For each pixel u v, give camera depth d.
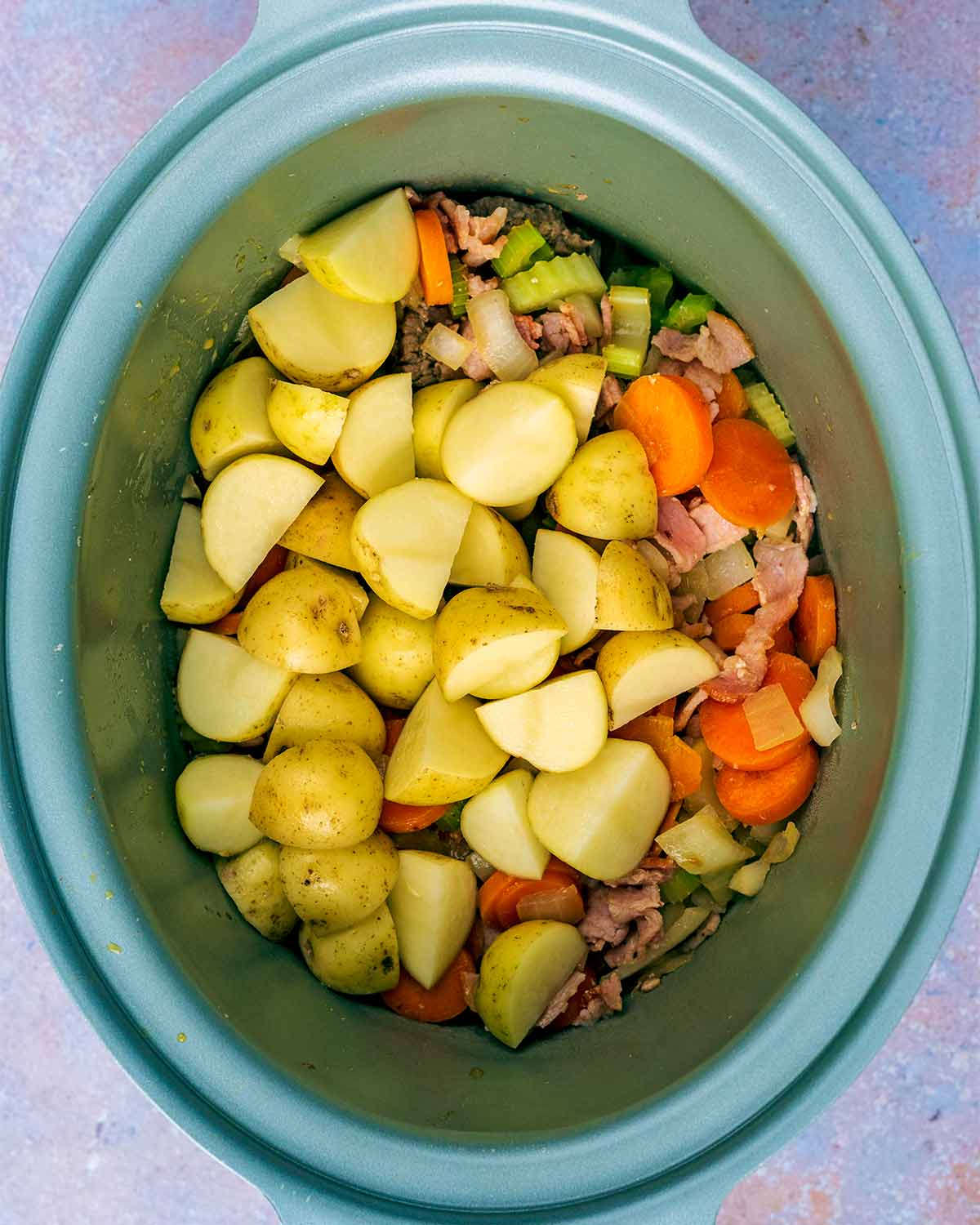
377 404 0.41
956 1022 0.48
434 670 0.42
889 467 0.36
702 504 0.44
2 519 0.36
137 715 0.40
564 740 0.41
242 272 0.40
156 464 0.41
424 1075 0.40
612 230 0.43
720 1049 0.37
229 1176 0.49
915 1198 0.48
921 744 0.35
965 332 0.47
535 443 0.41
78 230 0.36
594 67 0.35
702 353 0.43
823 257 0.35
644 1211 0.35
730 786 0.42
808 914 0.38
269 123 0.36
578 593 0.42
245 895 0.42
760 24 0.46
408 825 0.42
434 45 0.35
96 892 0.36
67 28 0.47
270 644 0.40
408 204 0.41
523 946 0.41
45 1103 0.49
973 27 0.46
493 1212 0.36
